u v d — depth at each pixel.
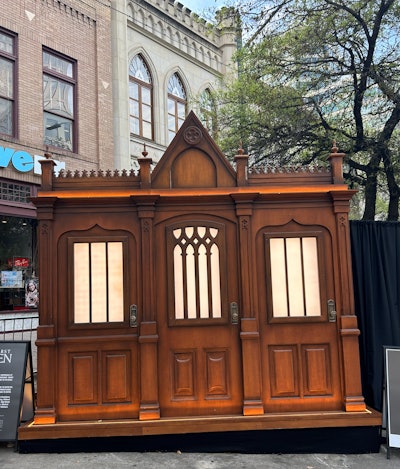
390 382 4.87
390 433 4.76
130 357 5.12
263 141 11.23
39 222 5.18
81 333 5.12
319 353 5.21
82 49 14.45
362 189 12.48
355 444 4.91
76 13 14.31
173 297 5.21
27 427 4.82
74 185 5.32
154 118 17.62
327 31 10.55
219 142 12.29
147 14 17.56
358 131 10.57
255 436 4.91
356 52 10.93
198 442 4.89
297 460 4.70
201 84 19.91
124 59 15.77
